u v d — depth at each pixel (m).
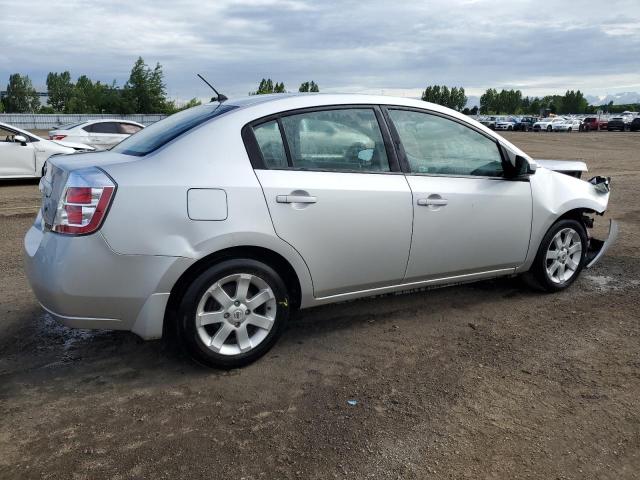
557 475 2.59
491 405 3.17
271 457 2.71
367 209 3.77
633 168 16.52
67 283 3.09
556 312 4.60
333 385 3.40
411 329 4.25
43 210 3.58
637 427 2.98
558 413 3.10
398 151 3.99
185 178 3.25
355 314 4.54
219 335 3.46
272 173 3.49
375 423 2.99
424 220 4.02
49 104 86.00
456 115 4.32
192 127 3.48
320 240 3.64
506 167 4.50
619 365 3.67
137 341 3.99
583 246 5.12
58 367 3.61
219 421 3.01
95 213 3.07
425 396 3.27
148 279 3.19
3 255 6.15
